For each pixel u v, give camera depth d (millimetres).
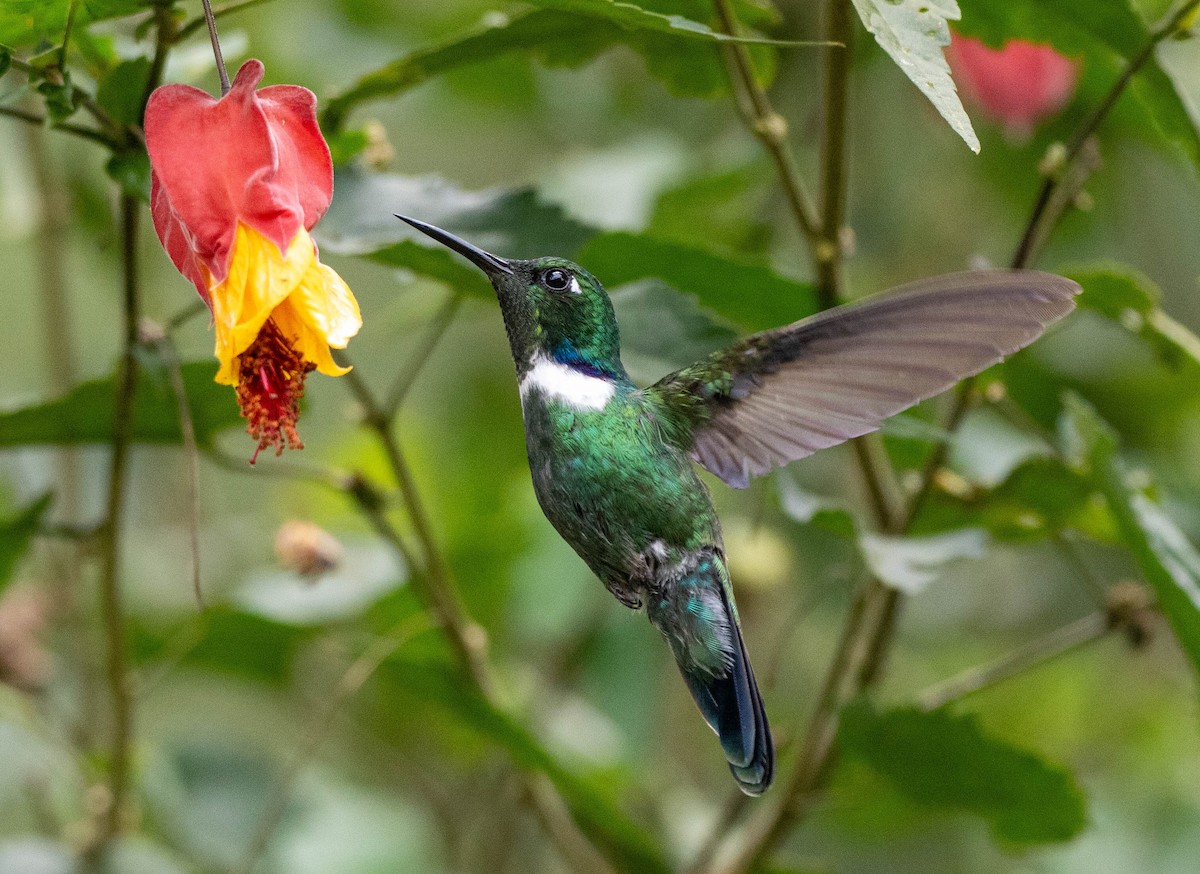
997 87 2107
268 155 1951
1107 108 2025
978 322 1980
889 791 2064
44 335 2121
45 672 2115
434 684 2066
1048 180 2027
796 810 2051
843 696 2049
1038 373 2115
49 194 2113
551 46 2039
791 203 2035
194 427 2041
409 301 2107
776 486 2033
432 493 2156
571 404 1994
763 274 2035
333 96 2025
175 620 2154
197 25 1979
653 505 1992
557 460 1993
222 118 1953
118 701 2051
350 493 2051
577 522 1993
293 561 2074
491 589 2139
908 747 2035
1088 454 2023
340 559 2084
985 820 2047
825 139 2027
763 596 2125
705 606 1989
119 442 2021
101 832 2066
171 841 2113
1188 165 2107
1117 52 2029
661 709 2162
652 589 1991
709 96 2055
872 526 2104
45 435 2039
